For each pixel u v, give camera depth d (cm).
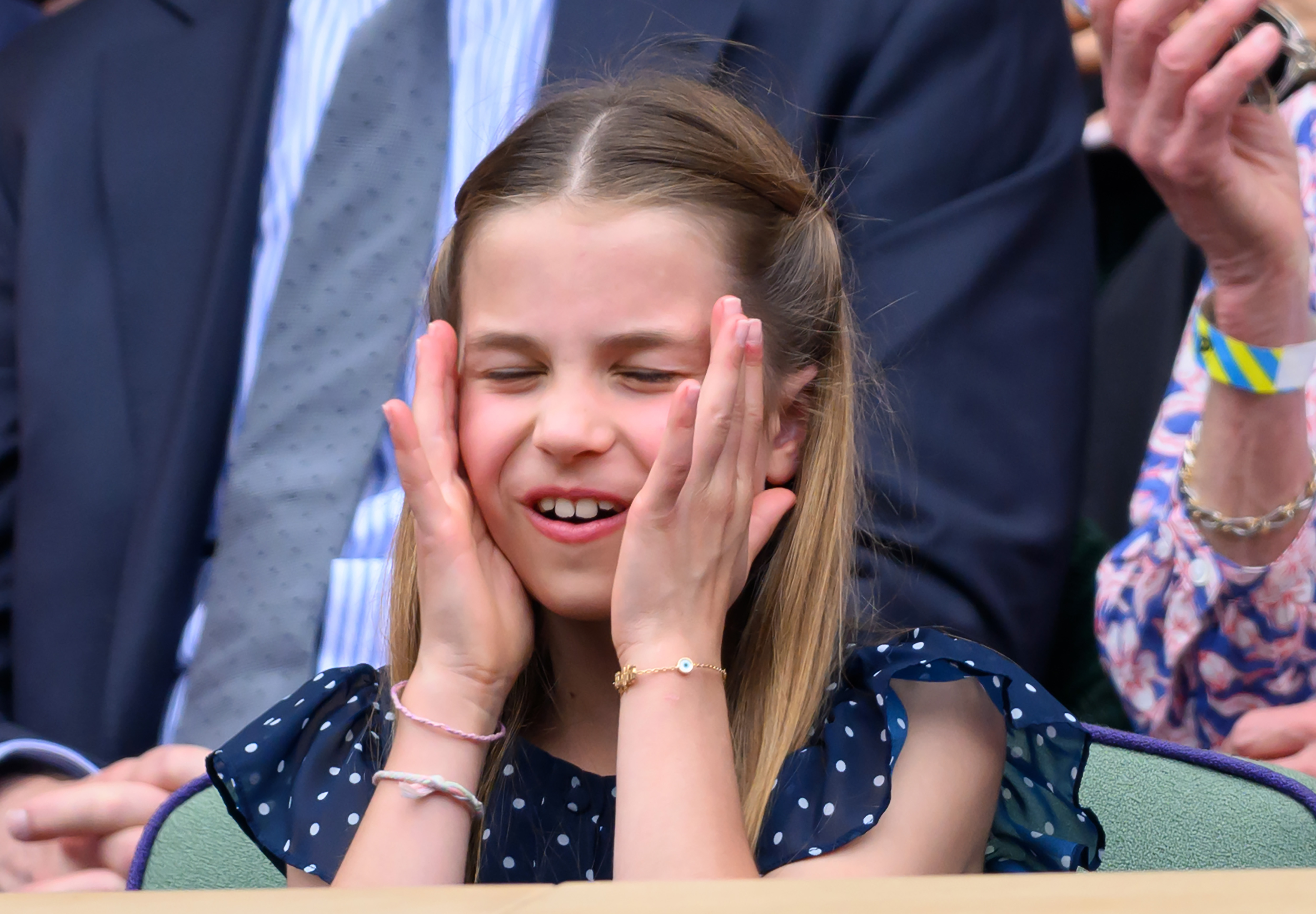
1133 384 812
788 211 457
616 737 452
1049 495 642
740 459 412
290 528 649
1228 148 531
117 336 749
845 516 466
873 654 433
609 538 405
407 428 420
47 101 798
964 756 405
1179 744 420
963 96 680
